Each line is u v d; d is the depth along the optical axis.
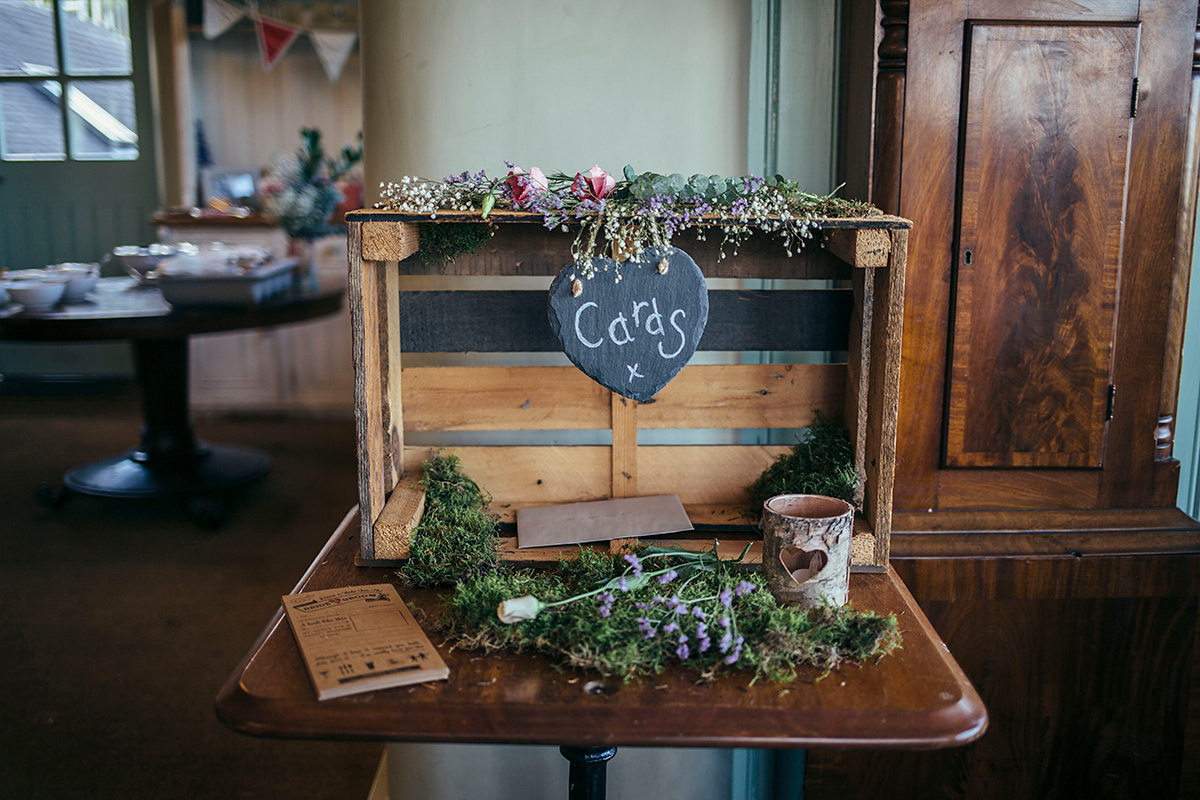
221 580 3.40
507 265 1.48
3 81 5.83
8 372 6.38
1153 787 1.67
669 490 1.57
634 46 1.69
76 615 3.12
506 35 1.68
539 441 1.84
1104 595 1.56
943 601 1.57
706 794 1.92
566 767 1.89
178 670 2.77
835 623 1.13
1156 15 1.44
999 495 1.58
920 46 1.44
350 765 2.38
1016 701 1.62
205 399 5.94
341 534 1.51
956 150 1.47
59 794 2.22
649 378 1.32
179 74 5.76
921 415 1.55
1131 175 1.48
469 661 1.11
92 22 5.77
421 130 1.71
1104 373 1.54
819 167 1.74
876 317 1.35
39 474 4.60
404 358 1.82
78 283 3.69
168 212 5.44
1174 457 1.82
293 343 5.85
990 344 1.52
